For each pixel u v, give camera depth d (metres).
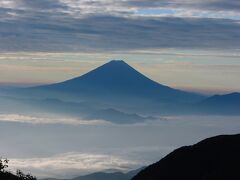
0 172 44.59
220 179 78.31
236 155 84.56
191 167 84.44
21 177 45.62
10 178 44.38
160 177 85.00
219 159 84.56
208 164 84.12
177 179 82.94
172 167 86.88
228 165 81.81
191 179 81.06
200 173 82.00
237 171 79.50
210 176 80.06
